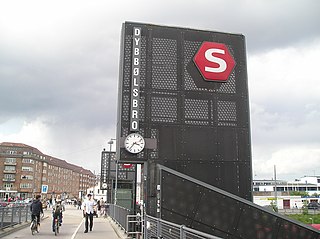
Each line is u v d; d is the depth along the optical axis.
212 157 14.16
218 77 14.89
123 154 13.55
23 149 139.50
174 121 14.23
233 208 12.73
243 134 14.62
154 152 13.77
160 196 12.39
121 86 14.20
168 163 13.78
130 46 14.65
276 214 12.93
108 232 18.67
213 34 15.44
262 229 12.76
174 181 12.55
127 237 15.37
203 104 14.62
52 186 162.38
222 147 14.34
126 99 14.12
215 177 14.01
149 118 14.06
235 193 14.00
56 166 169.25
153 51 14.77
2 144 139.75
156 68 14.59
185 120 14.32
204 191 12.68
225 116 14.68
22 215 21.61
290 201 105.50
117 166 36.19
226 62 15.12
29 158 139.00
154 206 13.02
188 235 7.32
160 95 14.37
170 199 12.41
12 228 18.00
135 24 14.88
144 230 12.70
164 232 9.28
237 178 14.16
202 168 13.99
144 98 14.20
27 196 135.75
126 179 40.19
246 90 15.11
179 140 14.08
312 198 107.00
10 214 18.42
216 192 12.71
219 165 14.14
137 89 14.07
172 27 15.18
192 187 12.63
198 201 12.57
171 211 12.33
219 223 12.52
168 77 14.61
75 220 29.11
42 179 151.50
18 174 136.50
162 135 14.01
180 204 12.44
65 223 25.27
